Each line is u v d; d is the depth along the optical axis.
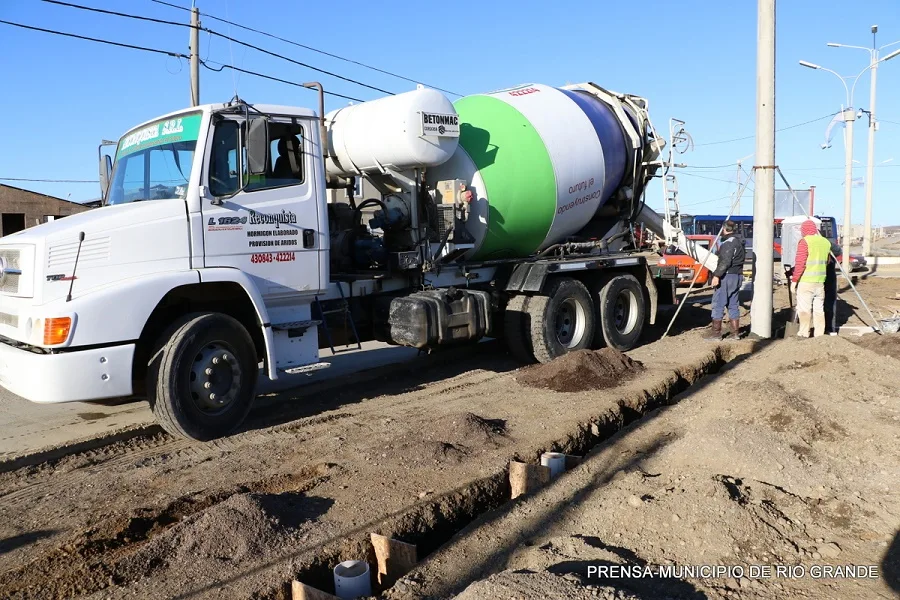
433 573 3.59
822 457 5.05
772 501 4.31
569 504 4.37
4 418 7.20
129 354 5.66
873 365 7.13
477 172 8.53
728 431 5.04
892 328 10.41
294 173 6.85
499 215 8.75
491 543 3.90
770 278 10.08
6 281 5.95
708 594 3.34
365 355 10.56
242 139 6.34
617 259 10.16
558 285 9.15
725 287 10.02
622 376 7.64
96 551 3.96
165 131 6.49
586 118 9.98
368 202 8.15
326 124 8.33
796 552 3.75
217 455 5.56
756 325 10.14
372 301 7.95
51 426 6.88
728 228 9.98
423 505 4.32
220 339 6.07
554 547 3.76
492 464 5.02
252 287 6.27
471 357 10.08
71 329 5.37
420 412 6.62
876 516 4.17
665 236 11.44
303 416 6.98
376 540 3.89
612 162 10.21
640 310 10.51
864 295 16.73
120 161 6.97
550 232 9.52
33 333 5.45
